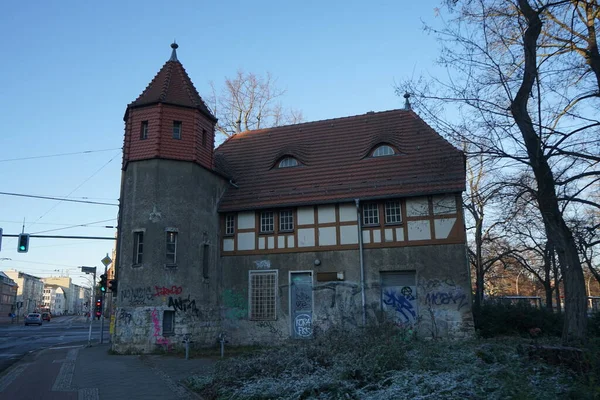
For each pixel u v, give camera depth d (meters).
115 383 11.95
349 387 8.38
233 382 10.24
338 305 19.92
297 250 21.02
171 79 22.30
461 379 7.90
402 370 9.12
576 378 7.93
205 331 20.50
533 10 12.12
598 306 26.91
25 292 124.62
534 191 12.36
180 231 20.27
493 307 19.47
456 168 19.66
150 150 20.66
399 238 19.69
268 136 26.83
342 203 20.77
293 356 10.84
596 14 11.82
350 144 23.84
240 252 21.91
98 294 29.12
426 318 18.67
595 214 15.18
